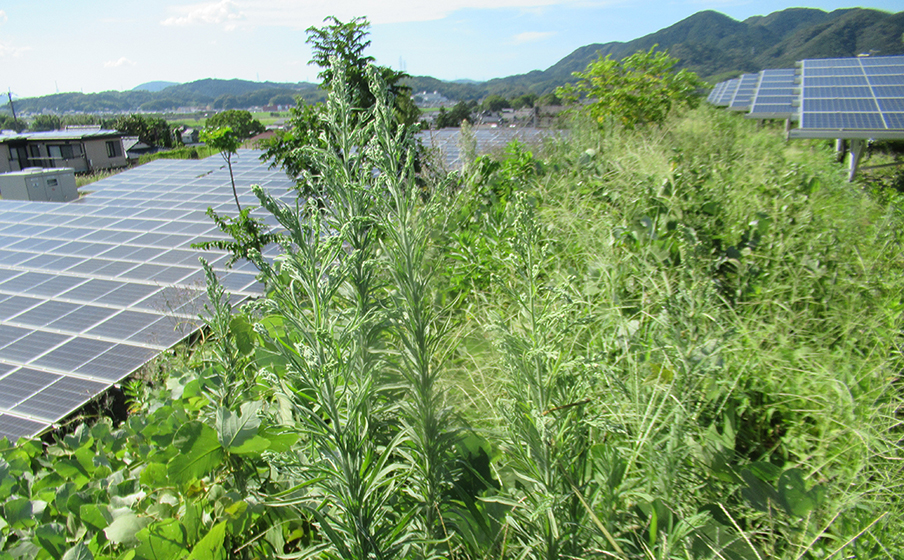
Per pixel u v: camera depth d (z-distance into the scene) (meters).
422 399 1.70
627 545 1.60
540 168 6.10
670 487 1.67
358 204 1.85
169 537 1.60
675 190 4.47
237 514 1.71
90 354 8.12
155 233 15.54
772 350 2.65
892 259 3.66
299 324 1.36
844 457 2.06
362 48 10.12
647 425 1.97
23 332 9.11
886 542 1.70
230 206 18.12
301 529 1.88
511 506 1.70
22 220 18.16
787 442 2.21
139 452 2.31
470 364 2.55
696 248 3.36
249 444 1.81
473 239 3.91
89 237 15.48
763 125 13.86
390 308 1.77
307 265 1.38
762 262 3.69
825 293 3.23
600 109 10.91
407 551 1.41
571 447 1.68
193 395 2.43
